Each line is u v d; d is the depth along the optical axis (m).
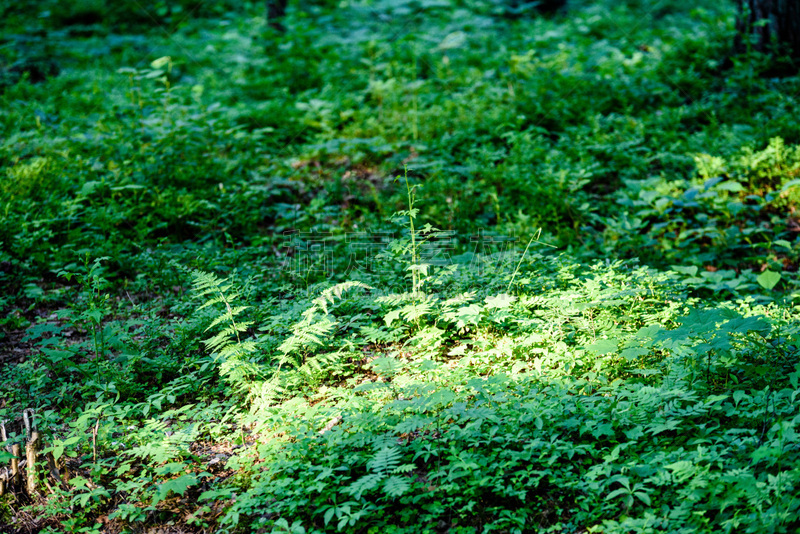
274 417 4.40
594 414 4.16
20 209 7.77
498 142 10.10
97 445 4.52
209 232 8.17
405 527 3.66
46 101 12.07
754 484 3.25
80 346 5.60
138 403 4.96
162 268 6.95
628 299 5.62
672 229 7.95
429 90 12.08
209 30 17.77
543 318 5.54
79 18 18.80
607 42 14.30
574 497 3.75
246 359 5.07
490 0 18.33
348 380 5.10
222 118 10.53
